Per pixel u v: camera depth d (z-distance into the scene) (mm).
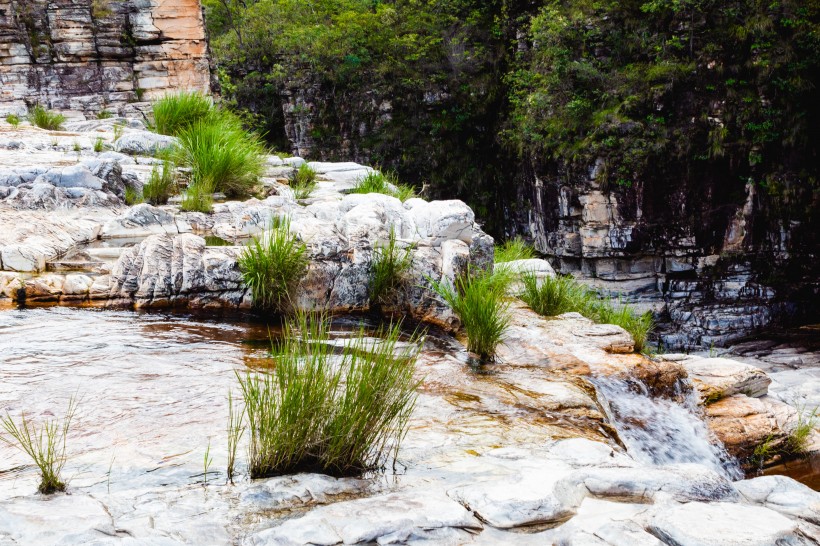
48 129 13336
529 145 36312
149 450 3520
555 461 3631
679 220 32344
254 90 46875
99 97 17797
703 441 6031
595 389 5562
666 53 33188
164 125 12844
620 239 33031
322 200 10281
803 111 30984
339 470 3404
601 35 35094
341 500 3057
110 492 3027
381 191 11359
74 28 17531
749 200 31547
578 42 35688
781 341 27188
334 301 6828
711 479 3242
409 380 3910
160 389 4441
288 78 44531
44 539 2539
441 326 6836
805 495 3264
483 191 42969
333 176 12555
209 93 18531
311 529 2650
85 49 17594
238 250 6918
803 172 31406
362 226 7316
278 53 45969
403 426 4156
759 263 31828
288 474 3322
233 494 3043
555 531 2797
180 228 8094
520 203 39656
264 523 2783
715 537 2604
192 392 4410
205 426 3867
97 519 2711
